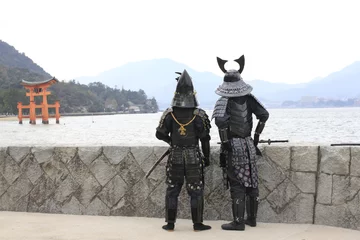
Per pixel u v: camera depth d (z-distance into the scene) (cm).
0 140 4875
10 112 18625
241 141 421
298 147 446
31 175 527
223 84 437
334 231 407
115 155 501
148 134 5456
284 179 450
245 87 430
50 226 448
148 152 492
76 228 439
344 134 4659
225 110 421
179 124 425
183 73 430
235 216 421
